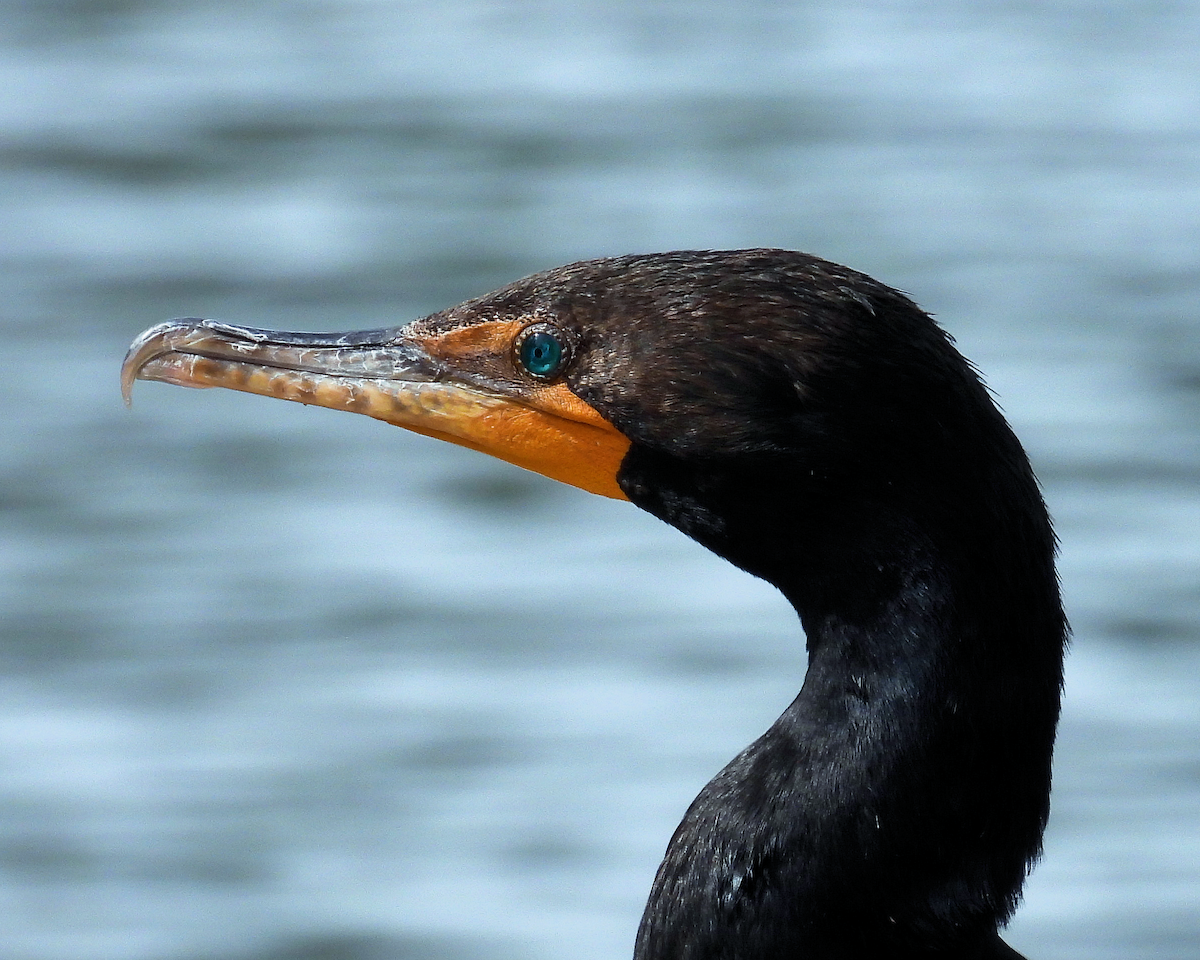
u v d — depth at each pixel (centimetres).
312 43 2719
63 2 2805
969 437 520
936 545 520
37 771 1367
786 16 2847
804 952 522
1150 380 1811
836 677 533
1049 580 527
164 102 2502
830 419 520
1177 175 2292
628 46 2744
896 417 518
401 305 2023
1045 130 2416
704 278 546
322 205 2244
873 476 521
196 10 2812
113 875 1289
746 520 542
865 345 521
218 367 611
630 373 549
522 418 578
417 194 2273
